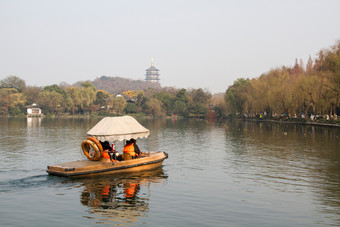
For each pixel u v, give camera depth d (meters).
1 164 21.30
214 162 22.50
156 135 45.19
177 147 31.17
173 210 12.16
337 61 53.25
